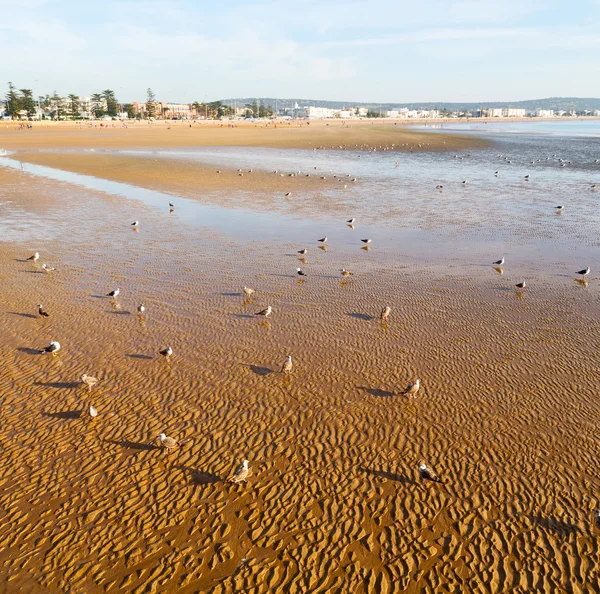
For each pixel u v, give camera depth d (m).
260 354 20.98
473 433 15.98
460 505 13.27
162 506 13.23
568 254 35.25
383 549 12.07
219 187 62.28
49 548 12.01
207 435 15.93
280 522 12.78
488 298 27.31
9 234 39.59
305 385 18.67
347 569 11.59
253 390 18.34
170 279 30.05
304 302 26.69
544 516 12.92
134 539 12.27
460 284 29.50
